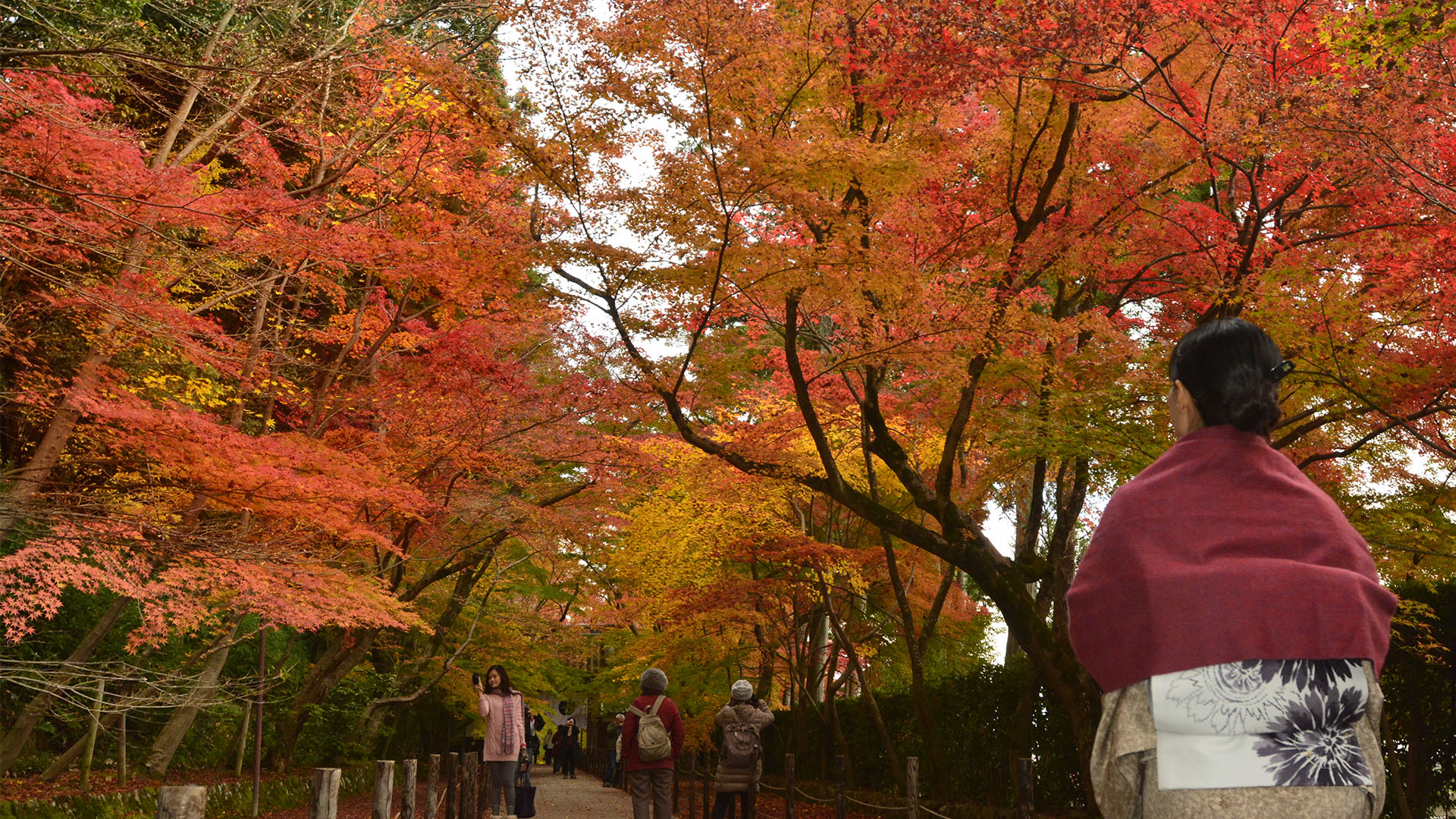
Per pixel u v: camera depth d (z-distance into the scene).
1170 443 9.55
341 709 21.11
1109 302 12.97
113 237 8.37
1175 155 10.86
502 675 12.66
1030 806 6.21
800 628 21.41
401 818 6.81
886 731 15.39
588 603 22.27
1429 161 7.93
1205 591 1.57
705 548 17.02
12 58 10.02
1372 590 1.59
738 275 9.50
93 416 9.66
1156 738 1.59
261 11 12.56
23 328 10.15
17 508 8.50
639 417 13.98
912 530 10.84
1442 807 8.10
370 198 13.99
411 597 15.73
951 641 20.23
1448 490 10.23
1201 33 9.91
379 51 12.06
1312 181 9.66
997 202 11.55
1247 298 9.42
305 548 10.94
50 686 9.37
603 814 16.06
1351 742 1.56
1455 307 8.22
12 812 9.68
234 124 14.09
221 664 13.48
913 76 9.05
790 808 10.91
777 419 13.01
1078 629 1.70
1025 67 8.99
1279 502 1.65
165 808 2.53
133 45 11.46
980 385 11.85
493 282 10.02
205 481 9.29
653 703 9.79
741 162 8.76
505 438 13.61
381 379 13.38
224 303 11.67
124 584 8.32
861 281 9.44
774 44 8.80
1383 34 6.98
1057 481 12.90
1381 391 8.41
